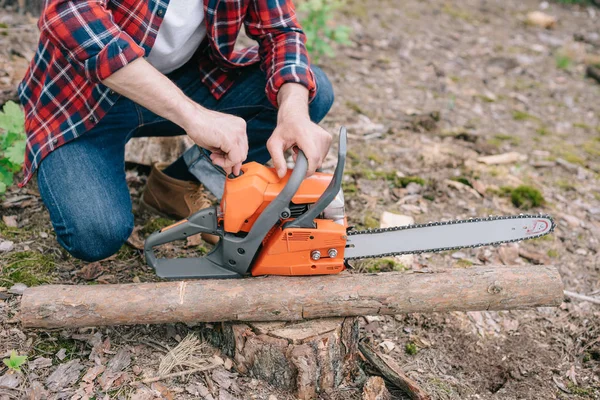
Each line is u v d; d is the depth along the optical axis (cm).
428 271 210
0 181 257
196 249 267
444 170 368
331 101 256
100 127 216
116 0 197
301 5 430
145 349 214
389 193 338
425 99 461
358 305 201
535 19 674
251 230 194
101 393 195
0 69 347
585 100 516
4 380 194
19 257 246
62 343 211
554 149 418
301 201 193
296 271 203
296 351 195
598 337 258
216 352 216
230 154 190
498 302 207
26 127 220
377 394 202
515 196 350
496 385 236
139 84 180
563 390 235
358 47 523
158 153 307
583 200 362
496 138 422
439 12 649
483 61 559
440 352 245
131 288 199
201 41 230
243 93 243
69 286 199
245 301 198
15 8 409
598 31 688
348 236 206
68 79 204
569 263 307
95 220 202
